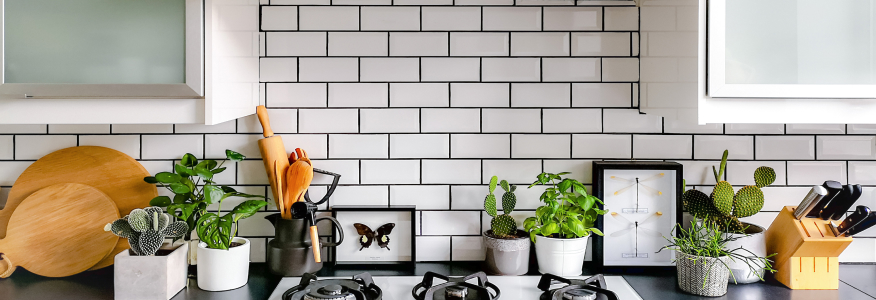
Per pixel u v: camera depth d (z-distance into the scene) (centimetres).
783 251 143
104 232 150
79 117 125
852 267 160
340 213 159
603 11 159
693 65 124
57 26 121
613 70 160
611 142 161
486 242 153
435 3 158
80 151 156
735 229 145
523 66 160
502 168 161
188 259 154
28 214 148
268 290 141
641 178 157
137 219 129
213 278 139
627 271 155
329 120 160
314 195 161
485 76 160
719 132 161
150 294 131
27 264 148
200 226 144
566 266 149
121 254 132
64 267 149
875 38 121
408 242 160
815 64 121
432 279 140
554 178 154
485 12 159
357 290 130
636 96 160
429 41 159
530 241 163
